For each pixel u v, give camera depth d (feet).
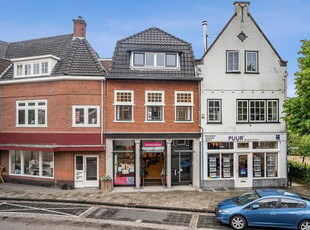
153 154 54.44
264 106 53.88
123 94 51.83
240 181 52.70
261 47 54.13
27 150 50.06
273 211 30.91
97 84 51.55
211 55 53.31
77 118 50.98
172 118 52.37
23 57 56.03
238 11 54.08
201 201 42.39
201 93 52.85
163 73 53.26
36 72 53.62
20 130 53.72
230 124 53.01
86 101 51.06
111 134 50.57
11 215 35.73
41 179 51.75
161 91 52.31
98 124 51.16
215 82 53.16
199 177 52.29
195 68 53.78
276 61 54.34
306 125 42.14
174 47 56.70
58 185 50.39
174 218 35.37
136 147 51.42
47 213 36.73
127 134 50.98
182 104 52.44
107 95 51.39
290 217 30.50
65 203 41.93
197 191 49.08
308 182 54.13
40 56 52.39
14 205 40.42
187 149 53.72
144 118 51.85
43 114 52.49
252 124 53.26
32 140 51.67
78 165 51.16
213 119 53.06
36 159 53.06
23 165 53.93
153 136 51.57
